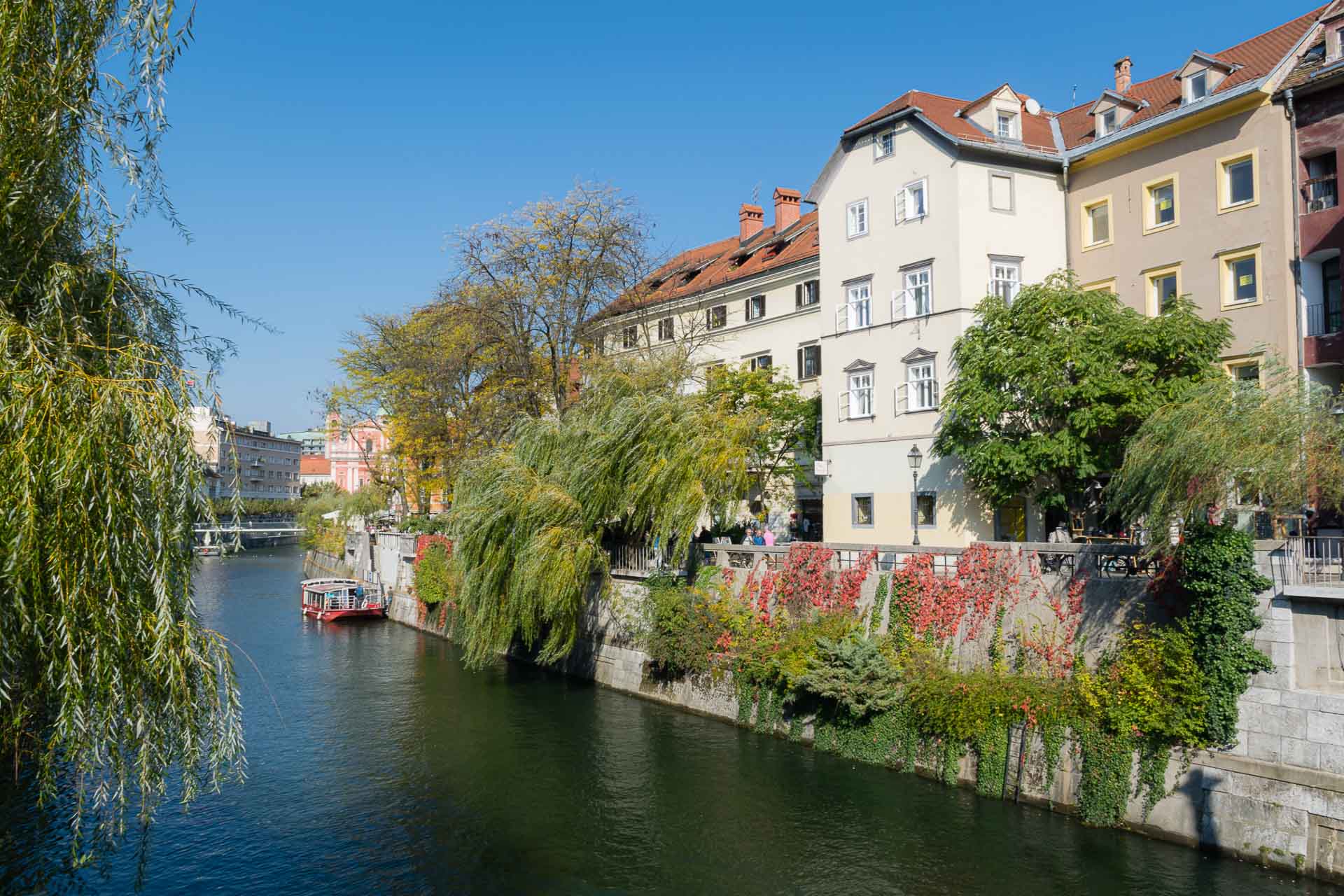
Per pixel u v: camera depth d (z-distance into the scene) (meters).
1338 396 15.79
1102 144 27.11
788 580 23.44
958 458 26.64
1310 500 14.62
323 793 19.33
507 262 35.12
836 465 30.67
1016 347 22.33
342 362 51.91
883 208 29.45
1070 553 17.97
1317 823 13.44
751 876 15.01
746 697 22.89
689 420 25.53
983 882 14.28
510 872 15.48
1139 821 15.37
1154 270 25.98
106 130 10.05
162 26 10.08
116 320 10.53
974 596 19.41
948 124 27.97
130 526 9.01
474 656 27.27
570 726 23.80
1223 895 13.23
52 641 8.73
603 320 35.62
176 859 16.09
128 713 9.34
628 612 27.88
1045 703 16.78
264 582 65.38
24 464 8.22
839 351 30.77
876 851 15.60
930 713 18.50
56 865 15.60
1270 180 23.44
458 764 20.97
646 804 18.19
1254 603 14.59
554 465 26.72
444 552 40.53
